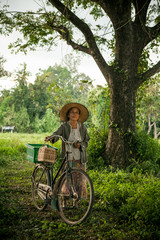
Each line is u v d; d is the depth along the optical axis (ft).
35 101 160.25
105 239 10.73
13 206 15.08
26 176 24.71
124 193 15.70
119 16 27.86
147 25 31.50
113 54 32.14
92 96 34.12
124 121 27.73
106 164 27.84
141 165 26.09
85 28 27.78
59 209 12.88
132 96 28.40
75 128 14.57
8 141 51.49
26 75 156.97
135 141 27.20
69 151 13.89
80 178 13.56
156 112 98.07
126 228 11.79
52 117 150.61
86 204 15.25
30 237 10.86
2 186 20.34
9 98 159.74
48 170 14.44
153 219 11.76
